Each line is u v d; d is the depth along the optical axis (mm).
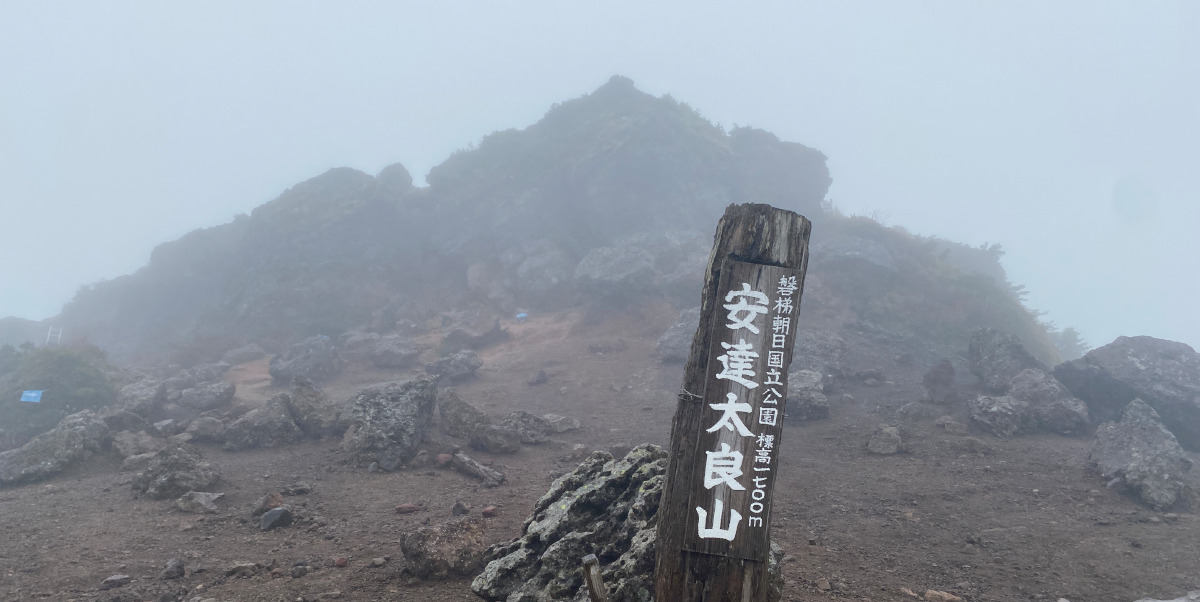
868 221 35344
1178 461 11102
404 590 7051
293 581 7434
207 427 16188
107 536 9188
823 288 28719
